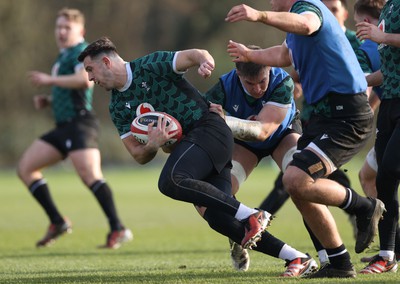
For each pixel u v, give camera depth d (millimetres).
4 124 137000
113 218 35875
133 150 21234
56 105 36656
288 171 20391
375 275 21609
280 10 21391
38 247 36469
